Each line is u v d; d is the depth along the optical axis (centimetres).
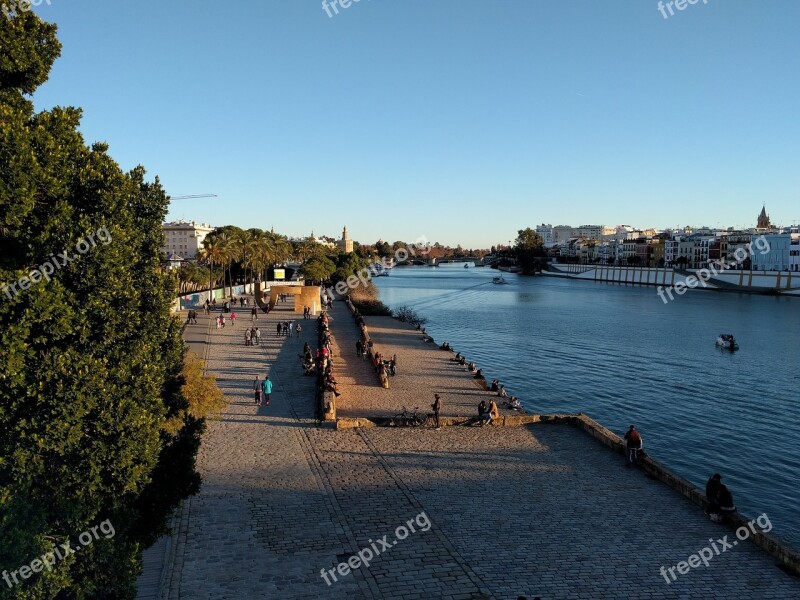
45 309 1155
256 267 12150
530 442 2670
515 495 2075
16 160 1113
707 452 3322
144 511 1387
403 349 5741
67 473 1195
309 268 11662
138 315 1375
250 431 2720
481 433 2789
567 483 2195
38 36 1371
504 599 1429
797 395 4622
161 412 1430
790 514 2533
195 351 4838
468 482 2183
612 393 4697
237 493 2006
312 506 1922
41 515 1102
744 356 6347
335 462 2347
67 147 1281
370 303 9712
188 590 1409
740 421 3922
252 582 1455
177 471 1481
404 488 2108
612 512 1952
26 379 1147
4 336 1111
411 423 2872
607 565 1608
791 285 14650
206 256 10169
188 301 8375
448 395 3744
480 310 11444
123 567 1210
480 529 1805
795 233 17738
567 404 4359
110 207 1284
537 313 10894
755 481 2902
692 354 6475
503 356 6372
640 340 7506
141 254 1518
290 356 4753
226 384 3684
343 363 4672
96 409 1234
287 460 2347
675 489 2152
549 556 1647
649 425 3841
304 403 3247
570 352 6625
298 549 1631
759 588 1511
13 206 1122
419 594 1436
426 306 12300
